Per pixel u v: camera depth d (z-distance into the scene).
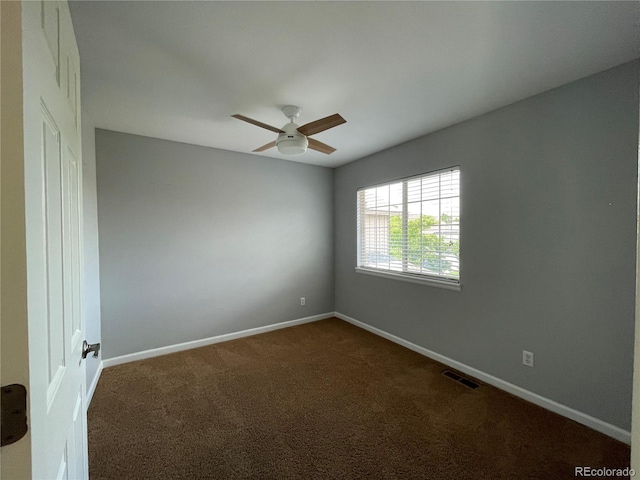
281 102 2.18
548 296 2.04
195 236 3.24
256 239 3.67
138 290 2.93
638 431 0.43
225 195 3.43
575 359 1.91
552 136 2.00
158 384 2.43
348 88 1.98
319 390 2.32
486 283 2.42
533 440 1.73
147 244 2.97
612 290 1.76
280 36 1.46
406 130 2.78
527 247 2.14
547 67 1.73
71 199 0.87
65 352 0.74
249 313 3.62
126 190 2.85
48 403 0.58
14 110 0.46
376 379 2.49
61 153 0.74
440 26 1.39
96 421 1.93
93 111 2.34
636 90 1.65
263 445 1.71
